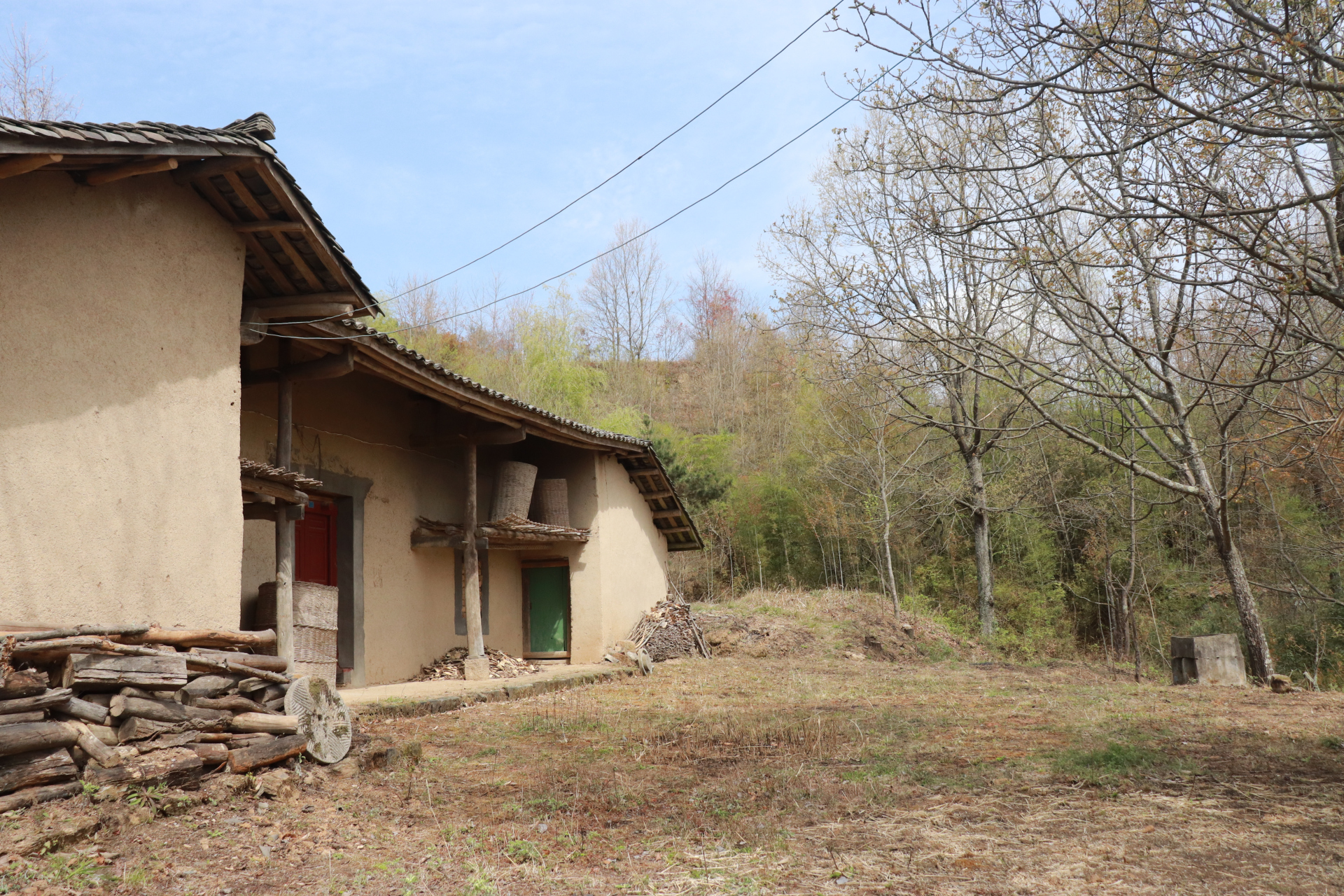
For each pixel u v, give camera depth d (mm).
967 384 21750
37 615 5141
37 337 5309
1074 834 4734
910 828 4895
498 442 12266
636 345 40312
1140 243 7941
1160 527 21062
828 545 25188
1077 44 6883
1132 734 7719
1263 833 4684
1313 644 19672
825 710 9742
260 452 9477
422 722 8570
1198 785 5824
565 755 7164
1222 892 3799
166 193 6383
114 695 4984
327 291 8062
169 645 5578
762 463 28266
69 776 4551
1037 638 21312
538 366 27438
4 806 4184
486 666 11977
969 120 9836
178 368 6359
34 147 4914
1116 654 21266
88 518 5535
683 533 18188
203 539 6438
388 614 11609
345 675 10633
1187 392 15250
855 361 13906
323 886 4078
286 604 8344
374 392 11656
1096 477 22469
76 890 3770
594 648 14547
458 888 4086
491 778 6324
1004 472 22406
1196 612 21672
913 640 19469
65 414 5445
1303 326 7246
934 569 24391
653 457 15930
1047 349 14977
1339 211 6863
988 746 7332
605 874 4258
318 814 5230
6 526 5008
